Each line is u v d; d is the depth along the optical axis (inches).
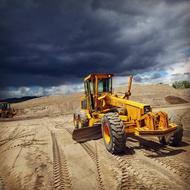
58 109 1322.6
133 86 1779.0
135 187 157.0
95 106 329.4
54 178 185.9
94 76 333.4
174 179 166.1
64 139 351.9
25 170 209.9
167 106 1092.5
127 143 283.3
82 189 161.2
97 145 288.5
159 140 276.1
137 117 249.9
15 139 379.9
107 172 190.1
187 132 338.6
